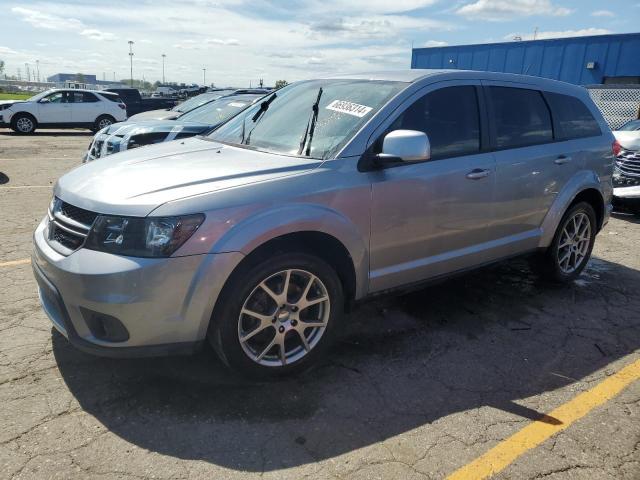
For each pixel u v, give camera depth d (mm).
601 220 5176
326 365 3389
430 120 3676
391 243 3473
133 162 3383
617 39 15625
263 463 2486
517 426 2822
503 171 4035
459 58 19688
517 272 5316
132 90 27359
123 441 2598
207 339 3010
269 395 3023
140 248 2662
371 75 4047
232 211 2797
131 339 2711
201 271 2709
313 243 3227
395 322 4055
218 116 8547
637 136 8367
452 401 3043
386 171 3373
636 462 2570
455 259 3902
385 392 3107
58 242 2947
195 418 2791
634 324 4176
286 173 3078
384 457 2551
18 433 2621
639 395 3156
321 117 3637
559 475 2469
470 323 4090
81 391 2982
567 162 4582
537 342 3814
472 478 2432
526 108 4371
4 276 4625
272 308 3061
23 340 3514
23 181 9617
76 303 2734
